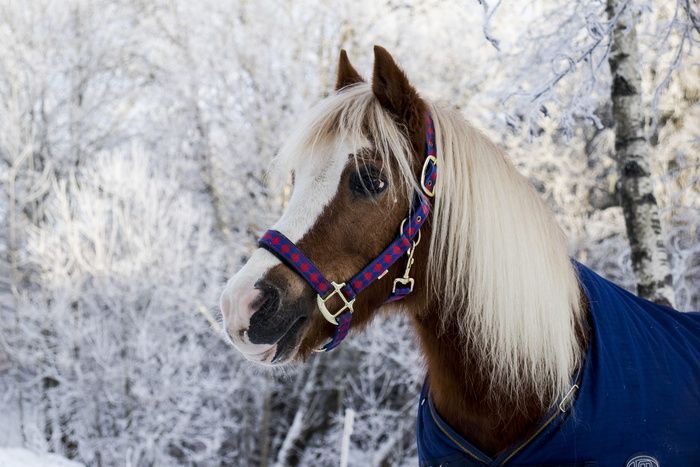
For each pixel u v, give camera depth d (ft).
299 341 6.57
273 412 43.65
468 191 6.88
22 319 37.78
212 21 44.04
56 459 27.86
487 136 7.42
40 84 47.39
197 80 43.86
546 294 6.82
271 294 6.40
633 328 7.20
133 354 37.09
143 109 50.34
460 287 6.95
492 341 6.75
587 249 31.48
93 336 36.76
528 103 14.10
